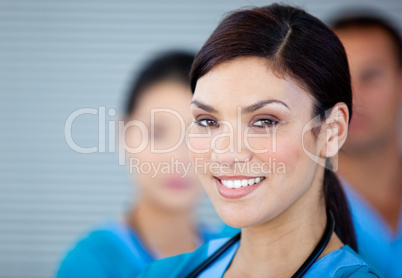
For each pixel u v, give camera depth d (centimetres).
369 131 258
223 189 138
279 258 144
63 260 278
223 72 137
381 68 279
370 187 267
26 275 485
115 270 272
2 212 489
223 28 141
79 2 496
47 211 487
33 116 494
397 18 461
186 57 289
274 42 137
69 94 493
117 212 482
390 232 266
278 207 137
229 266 155
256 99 133
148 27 494
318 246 143
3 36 498
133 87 288
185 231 294
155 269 171
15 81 495
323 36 147
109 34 495
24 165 491
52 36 496
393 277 258
